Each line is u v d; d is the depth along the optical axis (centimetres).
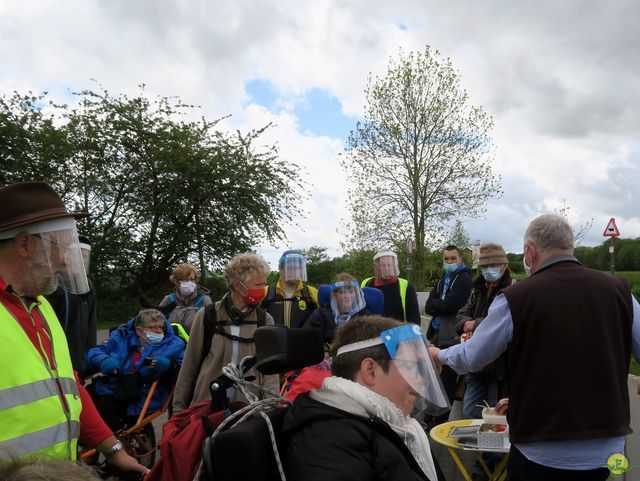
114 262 2166
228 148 2309
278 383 343
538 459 251
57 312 414
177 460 195
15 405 173
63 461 124
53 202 200
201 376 347
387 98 2453
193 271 632
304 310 486
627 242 2467
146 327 461
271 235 2338
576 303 253
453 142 2447
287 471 165
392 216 2509
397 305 600
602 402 247
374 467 161
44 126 2111
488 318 267
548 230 270
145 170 2198
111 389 445
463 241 2620
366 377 187
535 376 252
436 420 504
